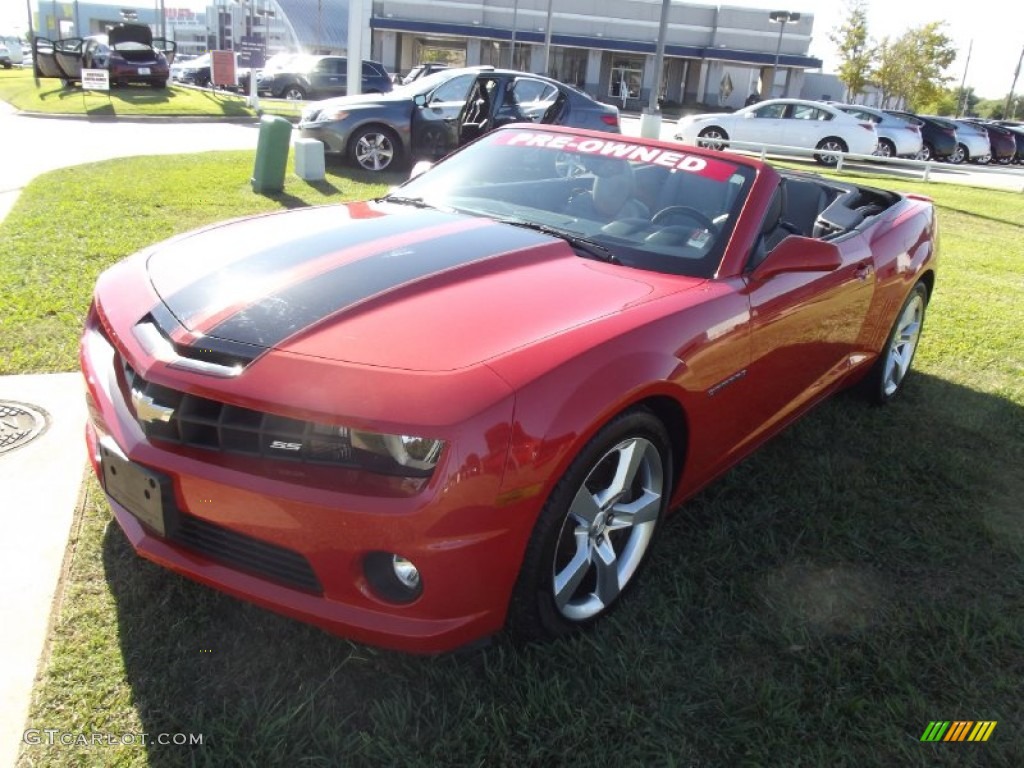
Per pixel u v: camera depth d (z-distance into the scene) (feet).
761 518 10.51
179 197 26.35
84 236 20.62
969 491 11.78
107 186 27.27
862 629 8.57
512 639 7.68
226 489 6.70
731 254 9.81
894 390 15.10
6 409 11.43
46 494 9.58
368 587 6.70
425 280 8.14
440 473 6.32
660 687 7.51
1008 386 16.20
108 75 66.33
